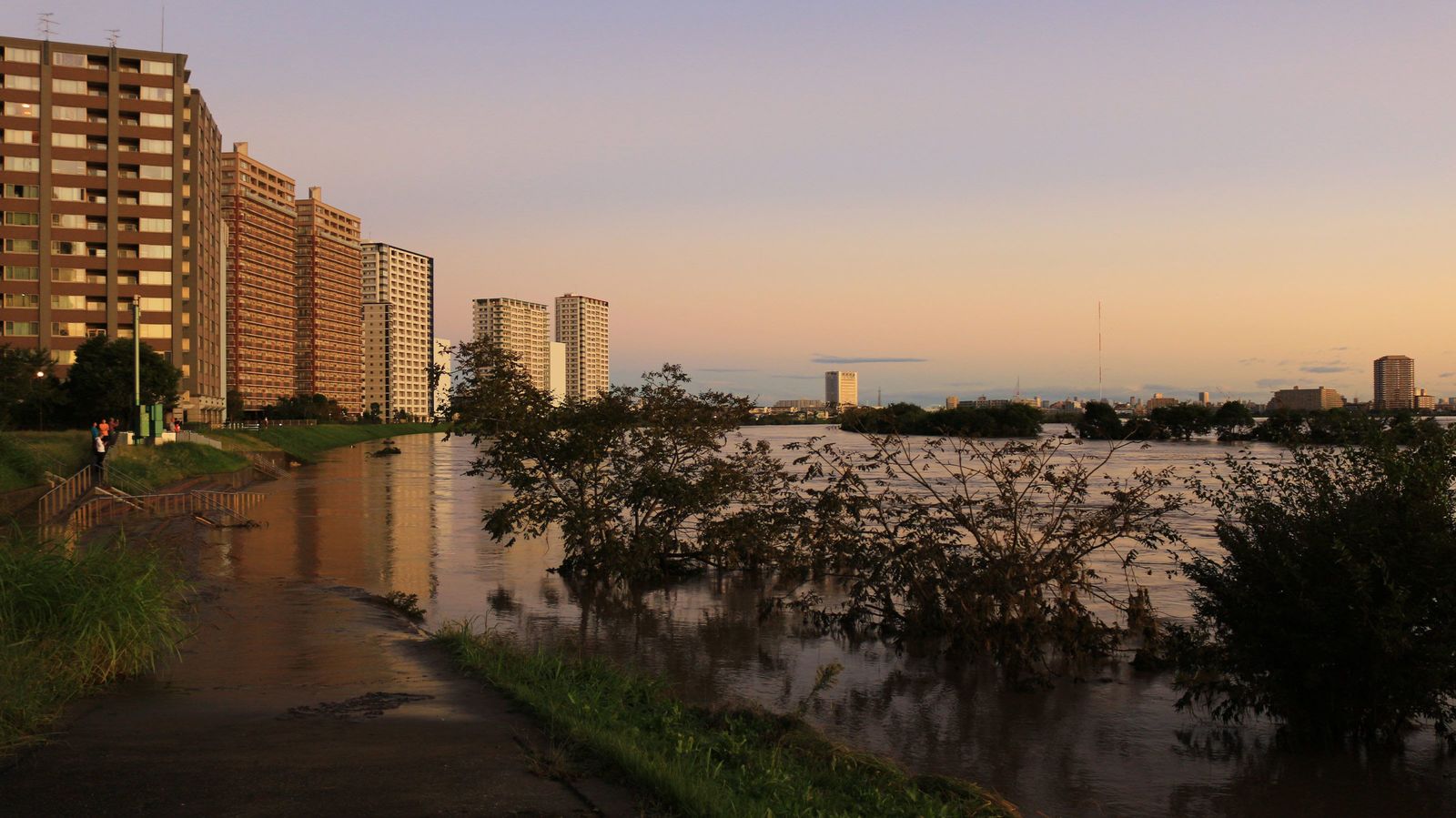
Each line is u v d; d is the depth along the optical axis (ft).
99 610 31.19
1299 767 34.22
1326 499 36.94
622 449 74.64
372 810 19.63
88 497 101.96
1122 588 66.08
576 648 49.67
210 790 20.66
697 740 28.09
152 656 33.14
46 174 311.06
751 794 22.74
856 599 56.18
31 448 121.70
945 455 207.82
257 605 49.21
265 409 559.38
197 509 112.47
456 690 31.37
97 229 316.19
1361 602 33.45
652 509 75.82
